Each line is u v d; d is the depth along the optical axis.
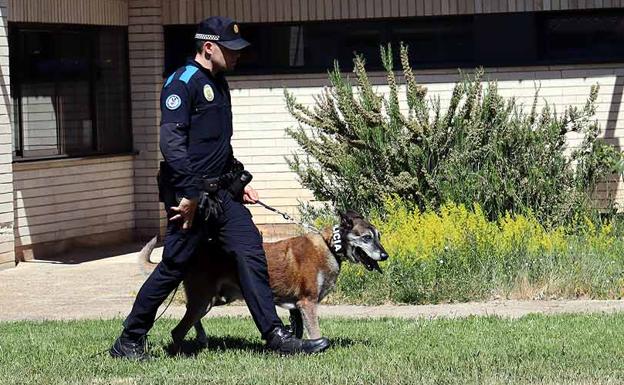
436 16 20.34
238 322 12.25
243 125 21.11
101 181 20.34
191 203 9.27
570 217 16.77
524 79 20.12
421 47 20.55
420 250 14.34
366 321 12.04
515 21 20.09
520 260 14.40
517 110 19.08
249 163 21.09
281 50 21.00
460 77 20.12
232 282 9.84
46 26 19.08
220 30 9.41
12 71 18.41
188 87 9.32
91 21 20.05
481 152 16.84
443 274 14.09
